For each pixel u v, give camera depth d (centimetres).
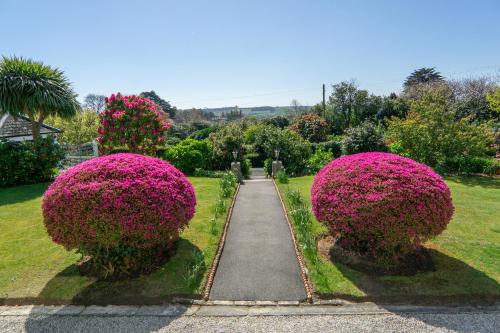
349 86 3209
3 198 905
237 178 1183
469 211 725
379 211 432
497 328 343
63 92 1192
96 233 410
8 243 574
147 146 1185
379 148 1404
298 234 591
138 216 419
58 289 425
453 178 1134
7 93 1076
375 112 3141
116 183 429
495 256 498
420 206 429
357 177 473
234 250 555
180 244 559
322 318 367
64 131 2445
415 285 418
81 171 452
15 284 439
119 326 360
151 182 449
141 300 403
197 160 1320
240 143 1480
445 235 582
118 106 1134
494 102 1719
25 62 1139
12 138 1583
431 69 4150
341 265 474
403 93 3359
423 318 362
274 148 1449
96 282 440
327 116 3291
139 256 458
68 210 412
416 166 490
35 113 1203
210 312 383
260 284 441
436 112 1270
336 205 469
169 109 5509
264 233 633
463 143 1228
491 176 1159
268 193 972
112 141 1150
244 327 354
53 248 550
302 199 845
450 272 449
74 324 365
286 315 374
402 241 449
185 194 491
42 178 1156
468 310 377
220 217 707
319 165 1411
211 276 458
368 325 352
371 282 427
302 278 454
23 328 360
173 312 384
